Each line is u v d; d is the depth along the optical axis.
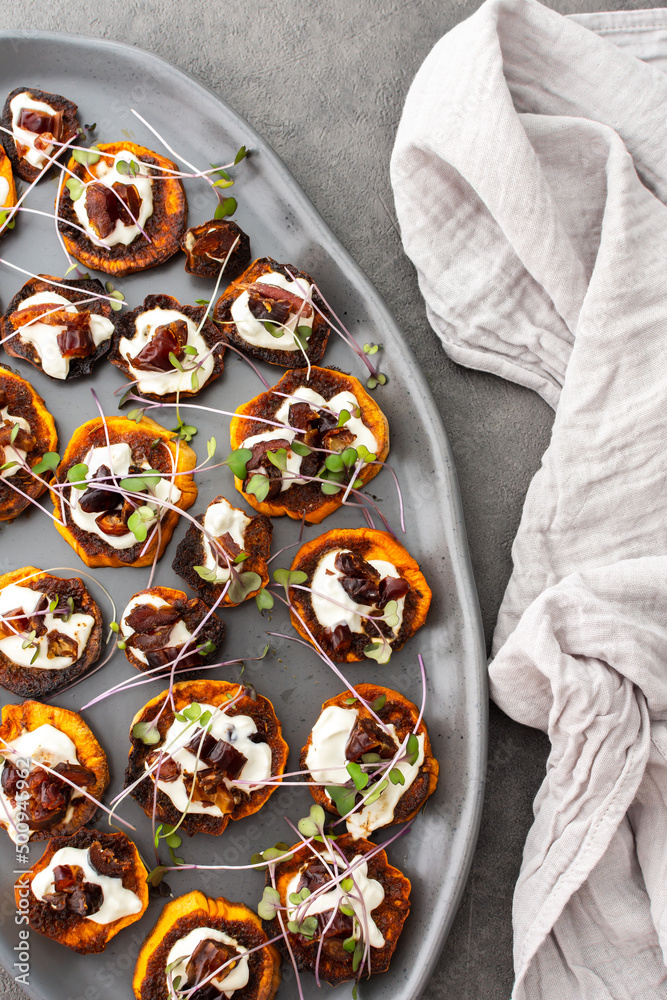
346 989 0.47
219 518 0.48
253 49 0.52
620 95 0.50
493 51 0.48
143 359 0.48
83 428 0.49
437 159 0.49
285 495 0.49
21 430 0.49
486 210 0.50
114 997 0.47
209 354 0.49
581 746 0.47
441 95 0.49
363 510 0.49
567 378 0.49
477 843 0.49
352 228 0.52
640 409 0.48
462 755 0.48
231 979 0.46
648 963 0.47
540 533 0.49
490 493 0.51
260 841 0.48
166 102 0.51
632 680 0.47
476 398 0.51
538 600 0.47
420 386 0.49
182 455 0.49
